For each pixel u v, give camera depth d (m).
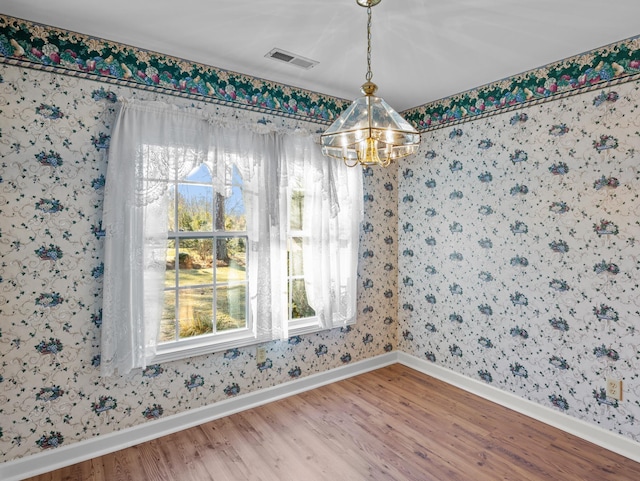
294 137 2.93
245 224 2.82
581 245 2.44
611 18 1.98
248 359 2.82
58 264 2.12
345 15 1.95
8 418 2.00
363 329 3.52
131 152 2.24
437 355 3.40
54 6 1.87
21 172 2.02
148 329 2.33
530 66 2.61
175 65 2.46
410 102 3.39
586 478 2.05
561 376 2.55
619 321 2.28
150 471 2.10
